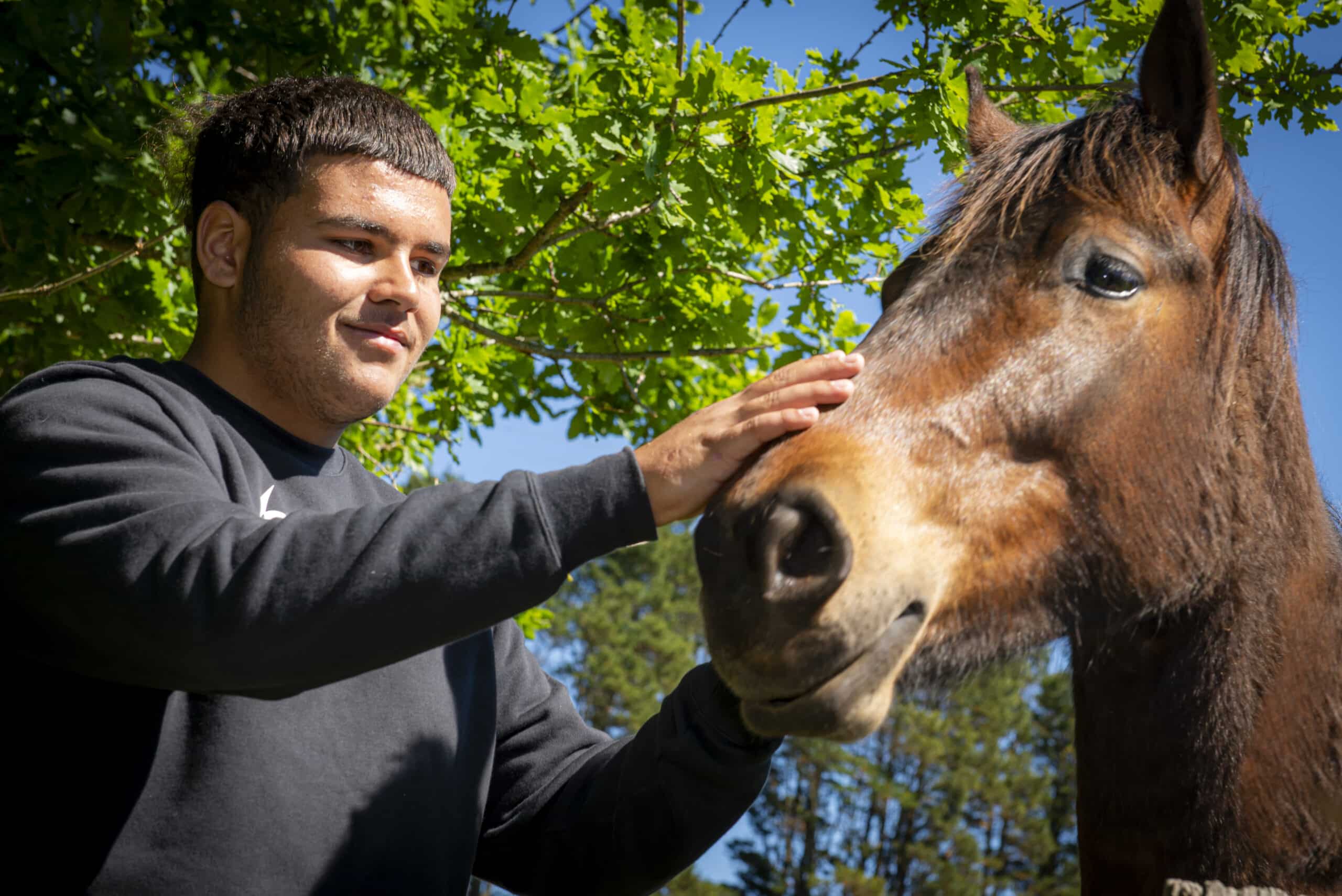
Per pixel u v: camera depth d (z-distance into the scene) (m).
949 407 1.54
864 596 1.35
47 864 1.45
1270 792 1.67
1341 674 1.73
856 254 4.08
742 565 1.35
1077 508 1.59
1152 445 1.62
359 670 1.30
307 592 1.26
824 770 30.88
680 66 3.24
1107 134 1.71
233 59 3.74
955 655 1.56
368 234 1.71
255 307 1.71
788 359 4.14
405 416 5.39
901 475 1.47
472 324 4.05
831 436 1.45
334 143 1.70
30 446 1.43
